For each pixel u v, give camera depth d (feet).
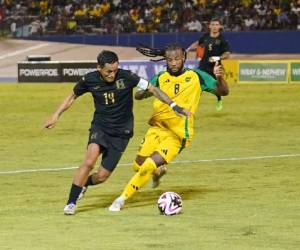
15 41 356.59
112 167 71.61
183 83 74.74
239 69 241.14
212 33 143.33
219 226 64.64
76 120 162.81
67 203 71.31
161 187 86.63
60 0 370.73
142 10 356.18
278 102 193.77
